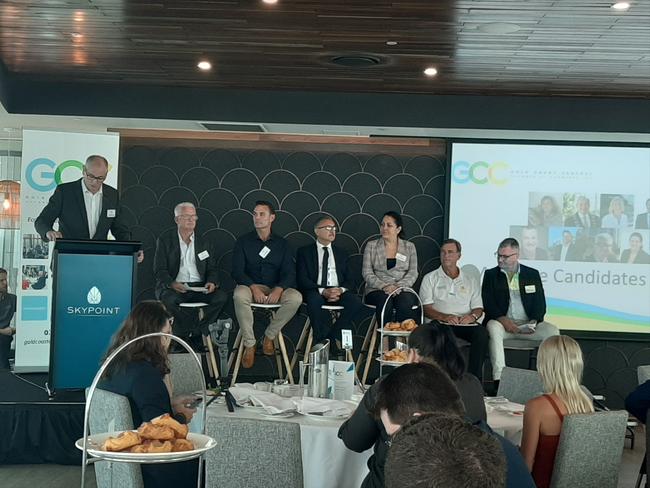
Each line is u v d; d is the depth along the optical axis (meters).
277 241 8.56
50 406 6.25
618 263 9.34
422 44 6.98
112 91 8.75
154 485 3.71
